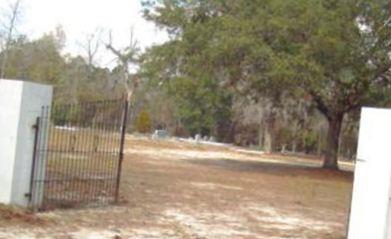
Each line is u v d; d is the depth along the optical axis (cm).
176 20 3319
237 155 4762
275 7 2822
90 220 1169
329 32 2756
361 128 923
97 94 6762
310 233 1305
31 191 1173
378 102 3189
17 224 1038
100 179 1549
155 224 1216
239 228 1279
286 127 6631
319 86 2852
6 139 1140
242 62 2822
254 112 5947
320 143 6681
